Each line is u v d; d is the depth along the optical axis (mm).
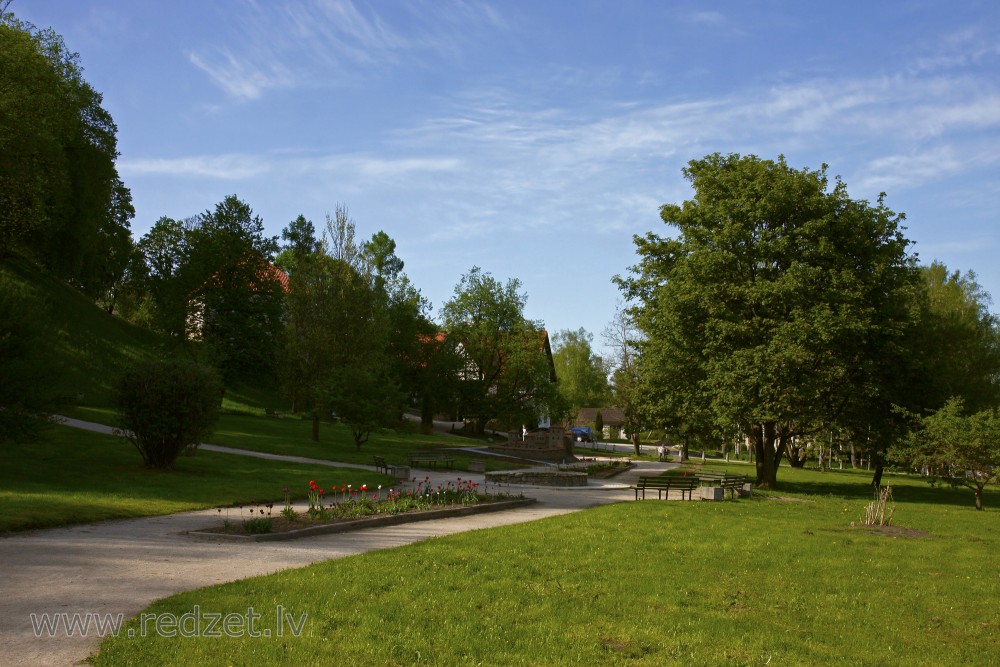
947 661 7508
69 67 40781
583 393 94625
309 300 42594
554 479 31672
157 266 55781
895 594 10586
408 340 64625
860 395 33156
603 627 8008
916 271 34625
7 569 9727
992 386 41344
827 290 30156
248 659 6422
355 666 6363
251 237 51344
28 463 21016
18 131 33062
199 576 9797
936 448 29266
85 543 11930
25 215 37062
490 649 7016
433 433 65625
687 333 32906
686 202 35625
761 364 28703
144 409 22391
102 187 50750
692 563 12141
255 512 16984
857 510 24156
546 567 11234
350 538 13852
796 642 7820
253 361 49469
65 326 45438
